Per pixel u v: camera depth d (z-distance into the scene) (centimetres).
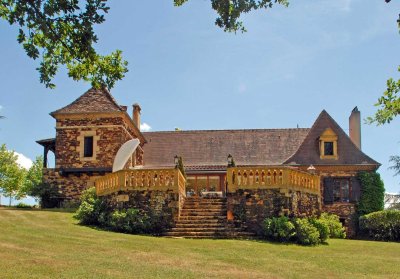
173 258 1588
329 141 3547
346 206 3397
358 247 2109
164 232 2203
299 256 1772
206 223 2267
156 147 4112
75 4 934
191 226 2238
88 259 1466
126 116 3462
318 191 2552
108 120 3409
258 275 1414
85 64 1089
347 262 1700
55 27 969
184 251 1730
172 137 4188
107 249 1650
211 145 4069
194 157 3975
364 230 3056
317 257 1772
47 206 3362
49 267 1328
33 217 2311
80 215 2305
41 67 1064
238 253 1753
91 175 3381
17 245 1586
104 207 2375
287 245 2041
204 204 2430
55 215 2455
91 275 1277
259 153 3953
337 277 1455
